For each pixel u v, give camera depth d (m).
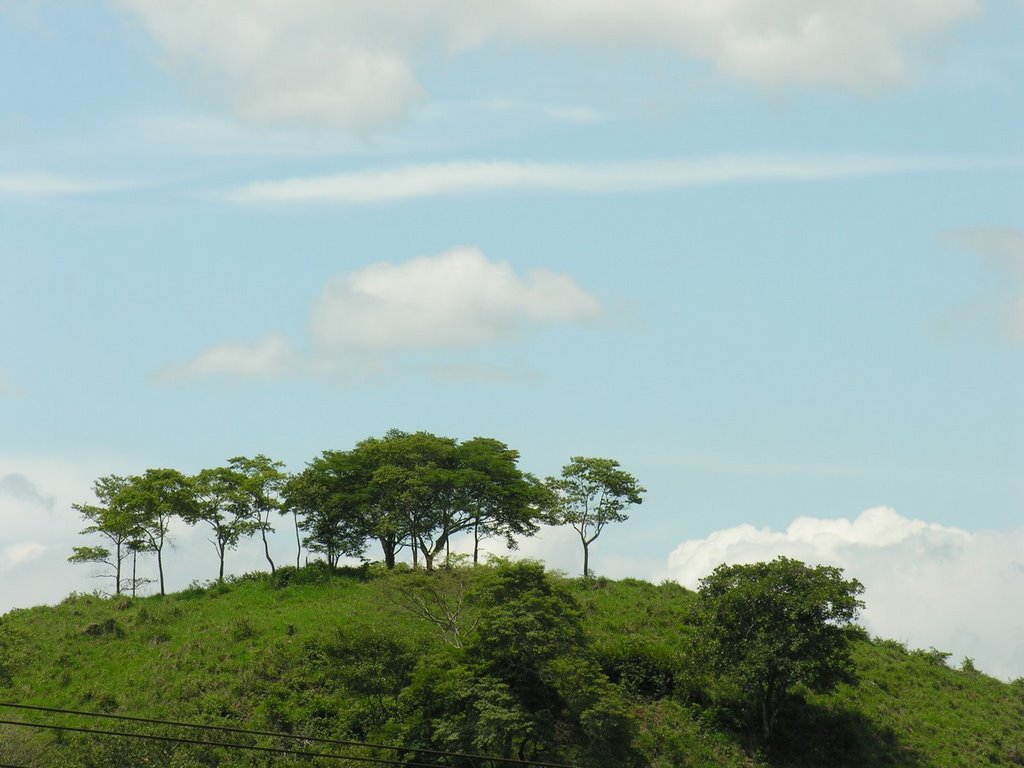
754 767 114.12
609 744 106.31
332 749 103.50
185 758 101.44
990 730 128.12
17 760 99.00
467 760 102.62
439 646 122.50
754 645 115.62
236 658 127.19
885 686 136.25
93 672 126.44
